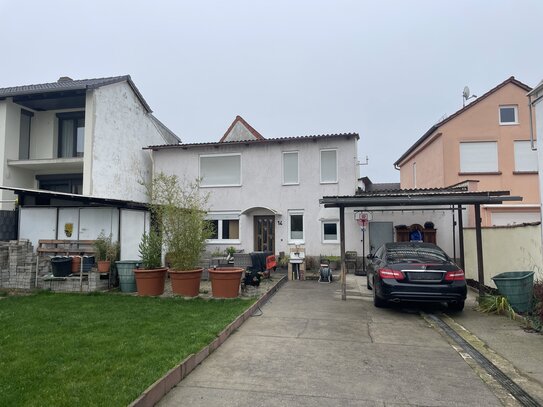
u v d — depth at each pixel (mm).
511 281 8195
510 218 17422
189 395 4305
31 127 17594
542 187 8844
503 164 18234
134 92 18453
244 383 4637
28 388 4141
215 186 17344
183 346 5523
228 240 16969
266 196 16797
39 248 11562
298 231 16531
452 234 15102
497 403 4152
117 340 5840
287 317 8031
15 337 6000
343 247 10125
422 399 4234
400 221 15492
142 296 9672
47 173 17469
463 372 5039
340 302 9641
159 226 11148
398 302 9312
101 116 16047
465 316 8188
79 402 3814
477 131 18531
